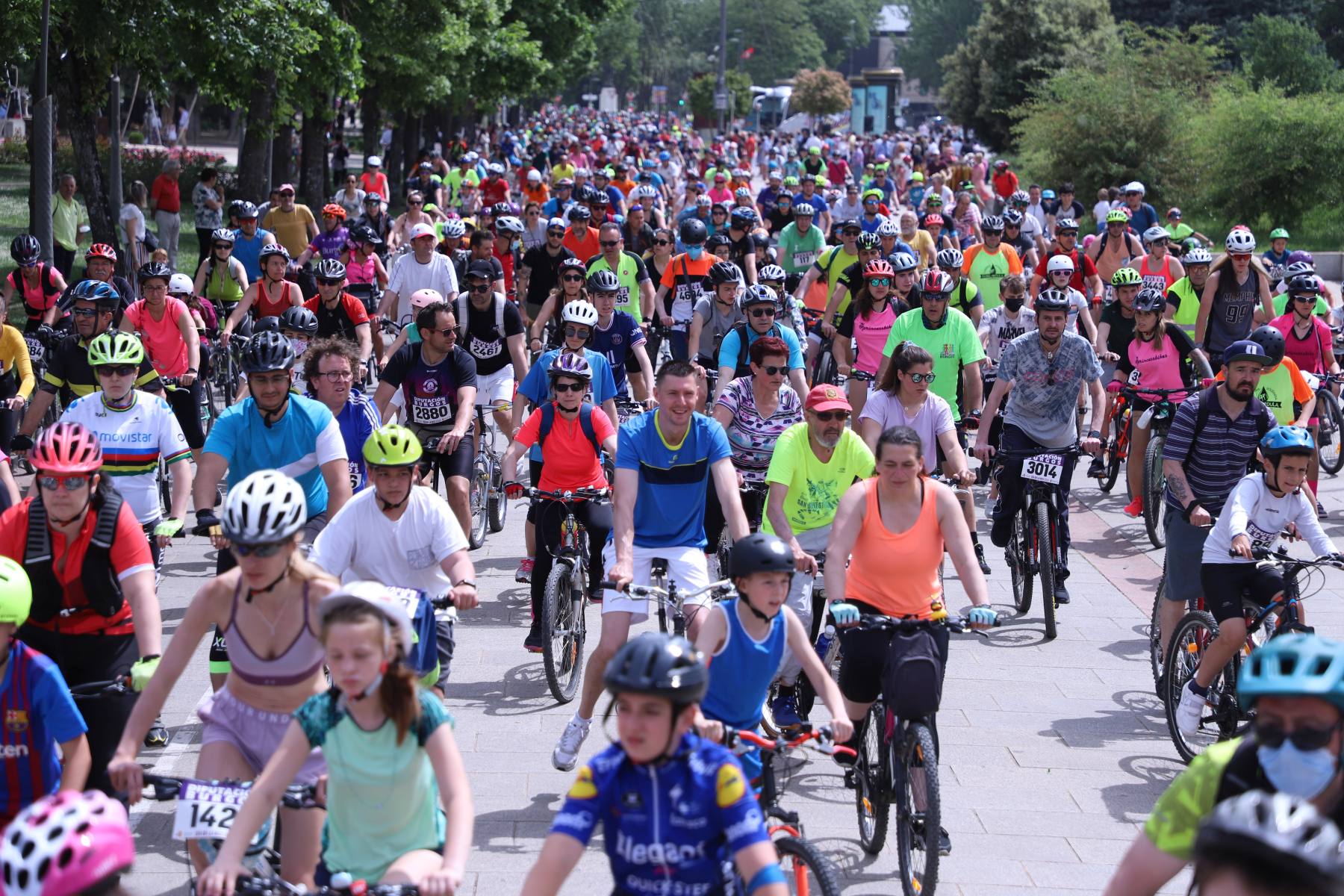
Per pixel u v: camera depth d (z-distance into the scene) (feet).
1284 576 46.24
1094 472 88.48
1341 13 409.08
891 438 39.86
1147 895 23.47
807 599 47.06
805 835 42.34
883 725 39.42
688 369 44.06
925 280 67.67
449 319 61.41
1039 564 62.39
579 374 54.44
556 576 52.26
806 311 102.12
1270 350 51.72
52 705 31.50
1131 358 77.36
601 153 327.47
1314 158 244.83
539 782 45.78
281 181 211.82
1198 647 48.16
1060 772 47.60
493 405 76.02
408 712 27.71
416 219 138.62
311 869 31.78
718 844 25.07
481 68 281.33
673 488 45.39
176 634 32.40
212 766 32.63
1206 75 288.30
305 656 32.58
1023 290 88.33
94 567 36.55
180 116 408.67
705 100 607.37
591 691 45.14
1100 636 62.75
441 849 29.22
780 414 57.47
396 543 41.22
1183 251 124.47
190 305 96.22
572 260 89.15
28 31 117.50
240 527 30.83
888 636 38.88
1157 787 46.44
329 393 54.03
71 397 75.36
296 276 102.58
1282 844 15.93
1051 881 39.47
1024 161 283.79
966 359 68.28
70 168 247.50
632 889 25.30
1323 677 22.04
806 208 117.80
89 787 35.73
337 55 151.64
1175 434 52.29
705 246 113.29
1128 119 262.47
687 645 24.77
